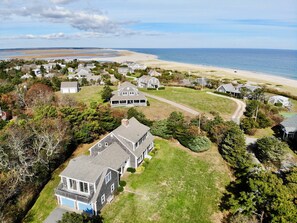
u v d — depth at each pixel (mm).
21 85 79938
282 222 20344
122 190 31984
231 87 91188
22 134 39000
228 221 27312
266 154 38875
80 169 28344
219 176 36312
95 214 27188
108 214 27891
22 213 27250
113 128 49688
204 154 42844
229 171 37812
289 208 20844
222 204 30219
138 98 68125
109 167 29609
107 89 72250
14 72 123438
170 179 35125
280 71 185375
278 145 38844
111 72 131375
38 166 32594
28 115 55688
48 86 80375
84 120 47750
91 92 84000
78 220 21484
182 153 43000
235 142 39375
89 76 108812
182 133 46281
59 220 23594
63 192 27906
